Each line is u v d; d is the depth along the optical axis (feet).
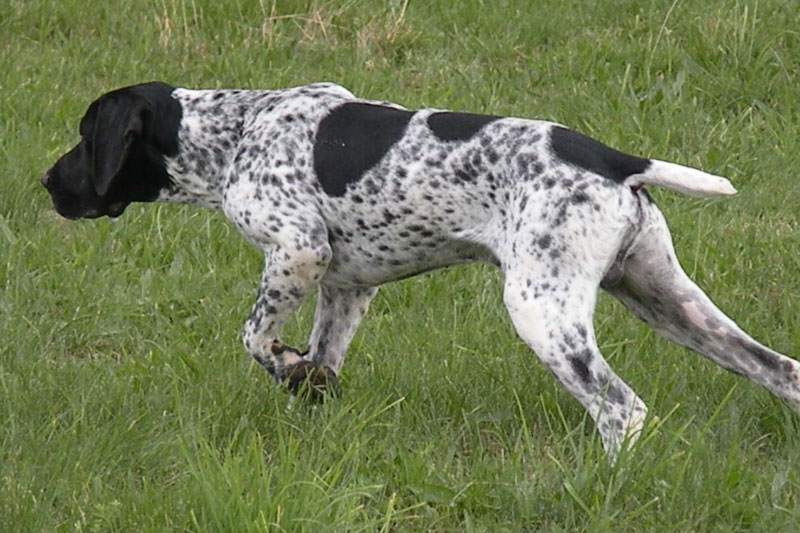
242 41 56.59
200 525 28.22
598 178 30.07
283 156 32.55
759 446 32.42
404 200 31.63
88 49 56.13
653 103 51.55
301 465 30.32
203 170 34.35
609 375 29.78
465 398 34.55
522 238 30.12
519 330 30.09
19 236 44.45
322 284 34.32
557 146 30.40
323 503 28.50
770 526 28.58
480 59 55.52
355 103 32.96
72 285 41.27
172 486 30.60
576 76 53.78
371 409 33.78
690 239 43.14
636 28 56.13
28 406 33.81
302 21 57.72
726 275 41.14
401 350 37.19
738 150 48.73
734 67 52.60
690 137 49.34
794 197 46.03
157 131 34.27
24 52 55.72
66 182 35.42
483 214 31.17
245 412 33.94
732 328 31.53
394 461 31.07
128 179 34.99
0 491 29.63
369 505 30.19
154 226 44.47
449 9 58.44
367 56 55.57
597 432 32.58
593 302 30.12
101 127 33.99
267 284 32.96
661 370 35.47
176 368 36.50
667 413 33.24
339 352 34.88
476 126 31.35
